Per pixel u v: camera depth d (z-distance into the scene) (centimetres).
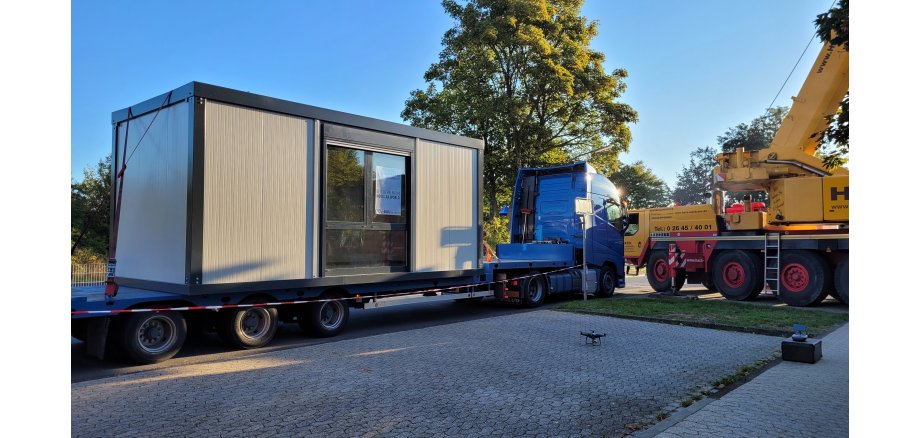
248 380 595
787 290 1317
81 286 845
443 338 852
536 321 1027
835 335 875
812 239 1288
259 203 757
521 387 575
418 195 976
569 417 482
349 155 873
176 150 718
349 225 870
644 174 5778
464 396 541
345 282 859
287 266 789
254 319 785
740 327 924
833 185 1263
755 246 1394
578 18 2969
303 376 614
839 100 1325
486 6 2836
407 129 953
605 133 3048
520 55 2830
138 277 787
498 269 1196
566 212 1455
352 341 833
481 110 2788
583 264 1366
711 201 1535
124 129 825
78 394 539
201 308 714
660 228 1653
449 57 3011
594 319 1052
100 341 659
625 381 602
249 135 748
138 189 790
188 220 688
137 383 582
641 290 1777
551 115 3055
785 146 1367
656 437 429
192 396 534
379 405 510
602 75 2931
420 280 1012
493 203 3038
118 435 427
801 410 493
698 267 1536
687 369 657
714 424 457
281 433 435
